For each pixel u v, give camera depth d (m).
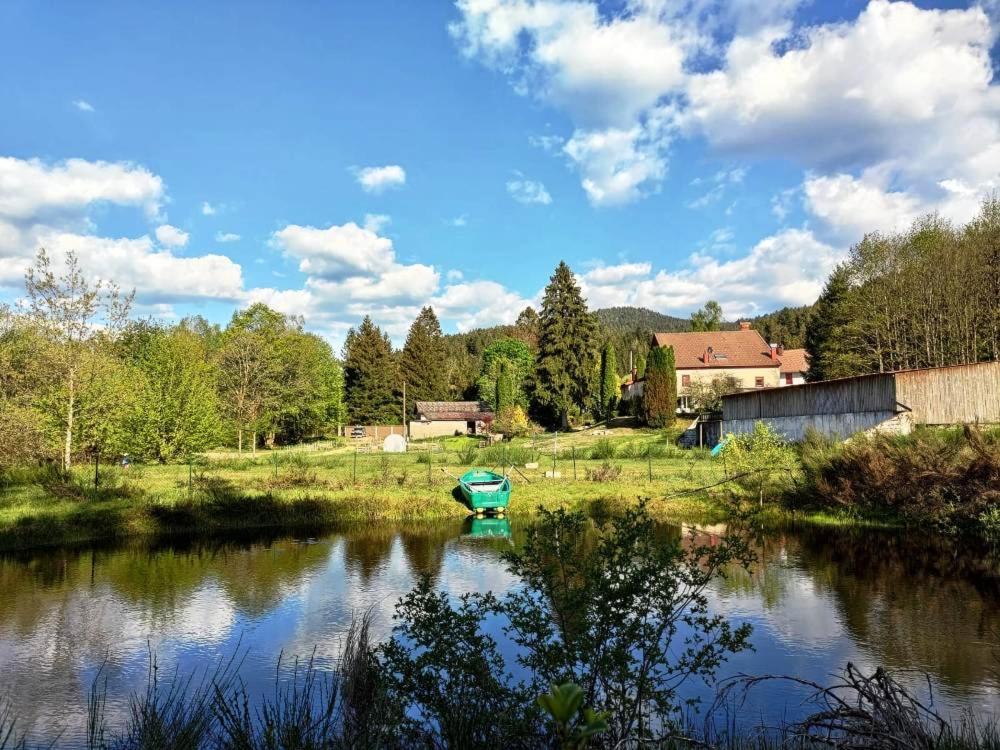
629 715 5.62
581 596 5.59
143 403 32.47
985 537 17.80
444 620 5.85
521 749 5.41
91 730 7.00
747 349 68.12
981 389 28.95
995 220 43.25
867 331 50.41
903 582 14.36
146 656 10.77
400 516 23.67
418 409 79.31
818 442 25.59
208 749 6.01
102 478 25.52
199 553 18.48
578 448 44.78
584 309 62.28
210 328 86.88
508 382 68.38
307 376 63.38
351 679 7.32
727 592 13.66
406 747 5.81
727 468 27.86
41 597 14.16
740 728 7.70
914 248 47.72
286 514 23.02
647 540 5.91
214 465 34.41
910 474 19.86
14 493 23.31
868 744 5.83
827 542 18.56
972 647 10.56
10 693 9.30
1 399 24.44
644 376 55.56
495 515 24.05
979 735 7.22
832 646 10.62
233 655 10.70
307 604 13.59
